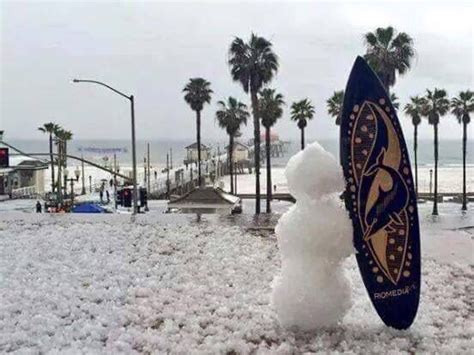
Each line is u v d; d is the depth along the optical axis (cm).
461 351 284
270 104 1748
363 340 300
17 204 1961
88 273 454
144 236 627
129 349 291
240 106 2208
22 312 351
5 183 2409
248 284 423
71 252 538
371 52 1359
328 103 1897
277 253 531
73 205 1688
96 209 1344
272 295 326
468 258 516
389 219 311
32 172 2636
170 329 319
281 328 319
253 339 307
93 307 363
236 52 1480
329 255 310
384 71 1348
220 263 490
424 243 600
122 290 404
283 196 2231
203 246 568
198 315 349
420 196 2283
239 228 689
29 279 434
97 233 647
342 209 313
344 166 312
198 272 459
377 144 310
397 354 279
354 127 312
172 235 631
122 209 1570
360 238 312
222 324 329
